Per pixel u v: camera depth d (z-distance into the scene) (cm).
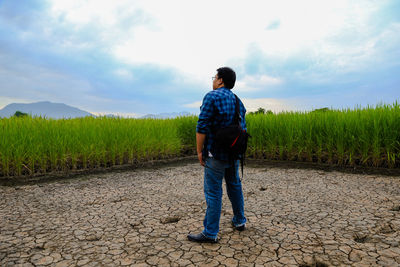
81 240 266
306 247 240
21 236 276
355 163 648
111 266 214
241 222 279
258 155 812
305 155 721
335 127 657
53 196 431
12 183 525
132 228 296
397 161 580
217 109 243
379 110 652
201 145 246
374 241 248
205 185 256
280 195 420
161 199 409
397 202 362
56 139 633
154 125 917
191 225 301
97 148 674
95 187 491
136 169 686
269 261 217
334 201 379
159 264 215
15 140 591
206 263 215
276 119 820
